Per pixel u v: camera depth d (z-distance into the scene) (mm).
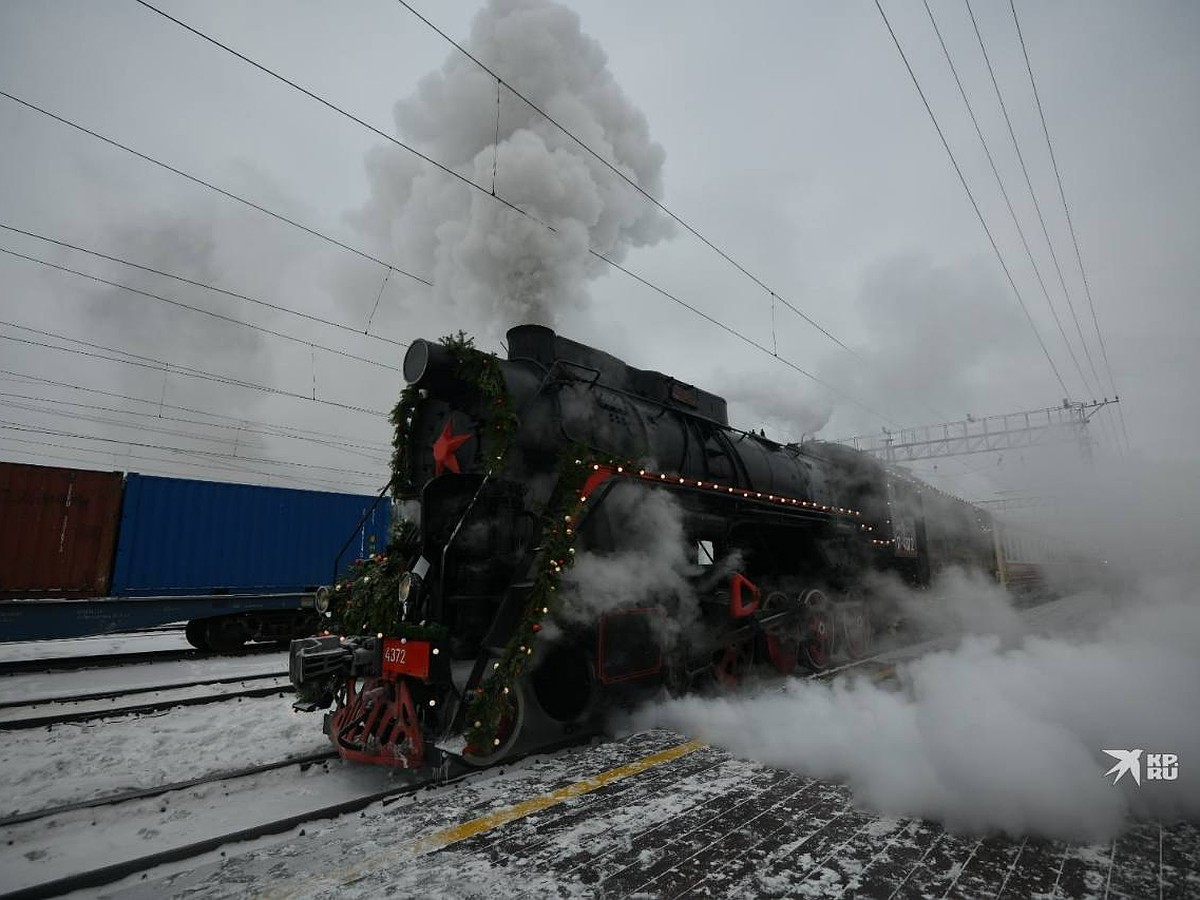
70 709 6555
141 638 14352
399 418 5680
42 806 3955
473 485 4762
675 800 3609
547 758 4477
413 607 4410
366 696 4445
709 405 7809
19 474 10102
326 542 13070
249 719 5820
